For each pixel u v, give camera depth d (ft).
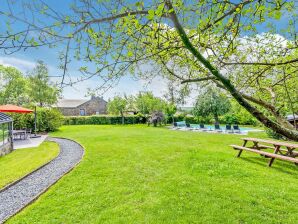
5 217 17.69
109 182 23.70
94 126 120.47
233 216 15.78
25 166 33.40
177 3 6.83
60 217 16.56
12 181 26.27
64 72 7.61
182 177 24.09
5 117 44.45
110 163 32.22
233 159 32.40
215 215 15.96
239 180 22.93
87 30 7.47
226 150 41.52
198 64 10.70
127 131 85.92
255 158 33.53
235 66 12.92
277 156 27.61
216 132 82.69
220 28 8.02
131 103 158.30
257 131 82.64
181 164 30.17
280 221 15.03
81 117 138.62
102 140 58.65
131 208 17.43
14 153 44.75
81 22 7.07
